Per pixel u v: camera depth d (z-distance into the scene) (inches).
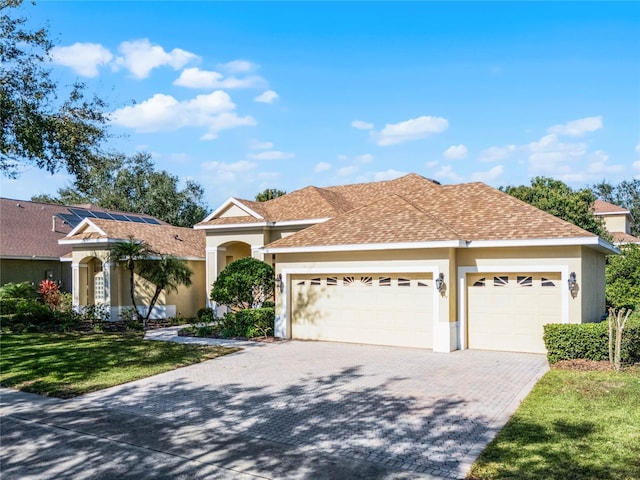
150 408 385.7
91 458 288.8
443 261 600.7
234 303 789.9
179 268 916.0
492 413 351.6
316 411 367.2
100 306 981.2
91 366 535.2
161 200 2050.9
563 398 372.8
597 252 710.5
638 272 933.2
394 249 626.5
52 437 325.4
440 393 408.2
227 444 306.0
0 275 1152.8
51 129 633.6
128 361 559.5
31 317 916.6
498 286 604.4
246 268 783.7
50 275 1254.3
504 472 249.9
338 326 680.4
